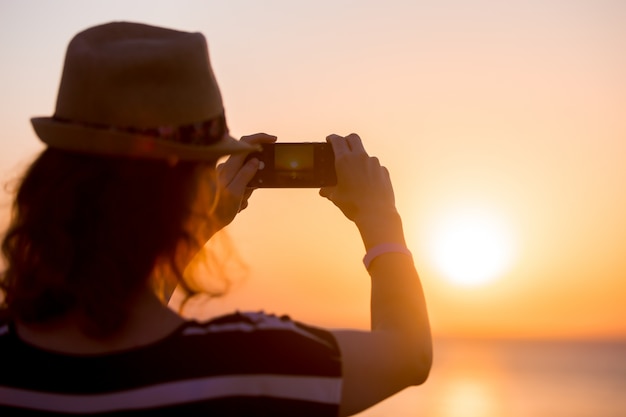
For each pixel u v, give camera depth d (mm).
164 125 1202
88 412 1176
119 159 1200
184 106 1209
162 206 1203
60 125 1180
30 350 1221
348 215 1550
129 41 1230
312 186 1758
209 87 1242
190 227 1254
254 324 1257
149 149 1188
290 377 1221
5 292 1227
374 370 1272
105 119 1198
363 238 1478
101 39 1256
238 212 1799
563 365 131250
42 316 1217
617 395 65312
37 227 1184
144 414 1178
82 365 1198
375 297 1387
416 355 1322
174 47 1213
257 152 1779
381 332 1319
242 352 1224
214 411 1188
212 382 1199
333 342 1266
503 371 106375
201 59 1235
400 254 1434
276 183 1743
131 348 1211
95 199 1188
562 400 60969
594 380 88312
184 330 1236
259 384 1210
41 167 1227
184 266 1263
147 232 1194
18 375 1204
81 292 1179
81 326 1201
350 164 1557
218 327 1247
